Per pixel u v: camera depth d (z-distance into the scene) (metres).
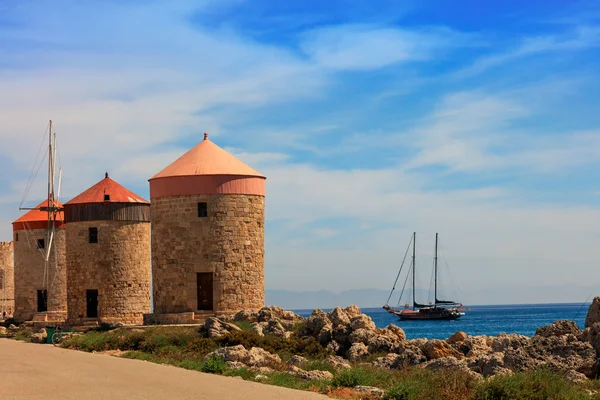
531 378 24.27
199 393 23.00
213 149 50.06
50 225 66.06
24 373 28.05
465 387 24.09
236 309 47.47
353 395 24.38
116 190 57.06
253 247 48.59
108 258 55.66
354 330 39.19
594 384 26.11
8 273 77.12
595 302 33.56
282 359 35.47
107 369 29.86
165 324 46.69
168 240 48.31
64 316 65.12
